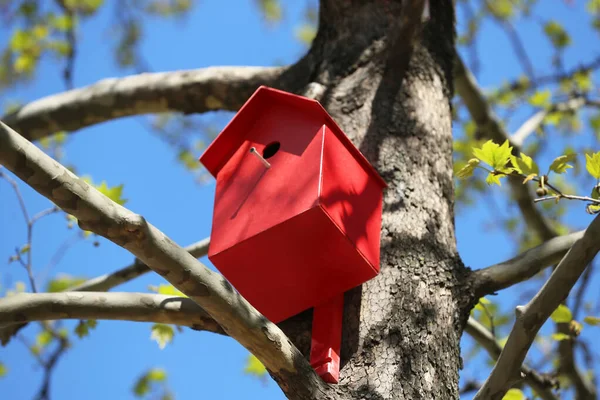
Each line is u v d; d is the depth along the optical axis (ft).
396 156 16.52
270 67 20.89
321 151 14.71
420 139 16.97
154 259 11.30
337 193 14.51
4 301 12.67
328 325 14.25
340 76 18.44
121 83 22.45
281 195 14.70
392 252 14.97
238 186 15.69
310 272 14.60
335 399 12.61
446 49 19.49
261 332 11.99
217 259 14.96
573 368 23.45
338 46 19.17
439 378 13.50
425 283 14.58
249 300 15.48
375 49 18.62
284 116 16.03
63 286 30.22
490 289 15.19
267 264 14.74
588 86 32.37
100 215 10.89
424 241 15.25
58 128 23.06
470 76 26.40
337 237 14.05
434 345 13.82
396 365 13.32
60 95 22.98
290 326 15.10
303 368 12.48
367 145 16.78
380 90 17.75
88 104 22.62
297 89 19.48
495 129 26.84
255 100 16.16
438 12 20.01
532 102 28.35
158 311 13.52
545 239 27.73
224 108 21.61
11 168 10.34
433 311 14.25
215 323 13.66
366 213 15.01
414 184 16.14
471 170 14.07
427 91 18.10
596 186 13.60
